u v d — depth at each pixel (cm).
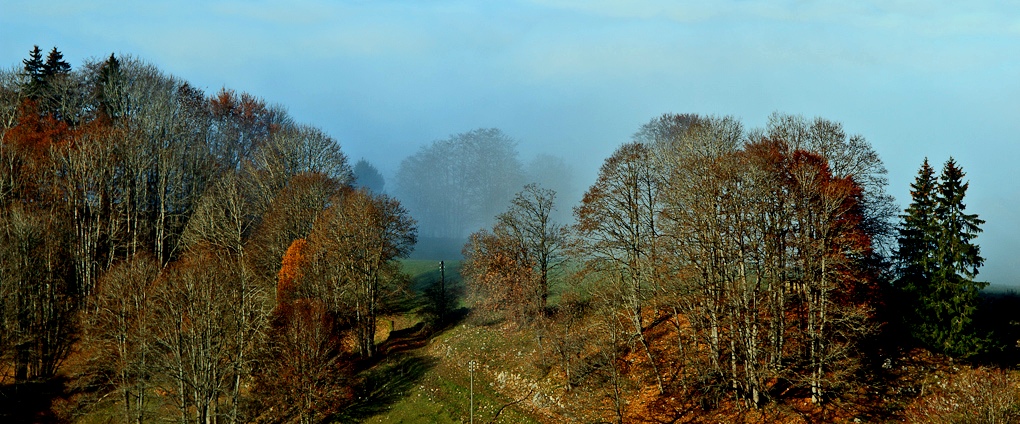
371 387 6925
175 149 10550
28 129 9175
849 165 5794
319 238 7881
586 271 6216
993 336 4794
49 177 8512
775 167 5309
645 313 6562
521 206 7531
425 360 7369
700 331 5441
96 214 8444
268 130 13862
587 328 6016
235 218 8719
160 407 6088
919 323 4944
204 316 5741
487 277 7350
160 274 6825
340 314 7631
